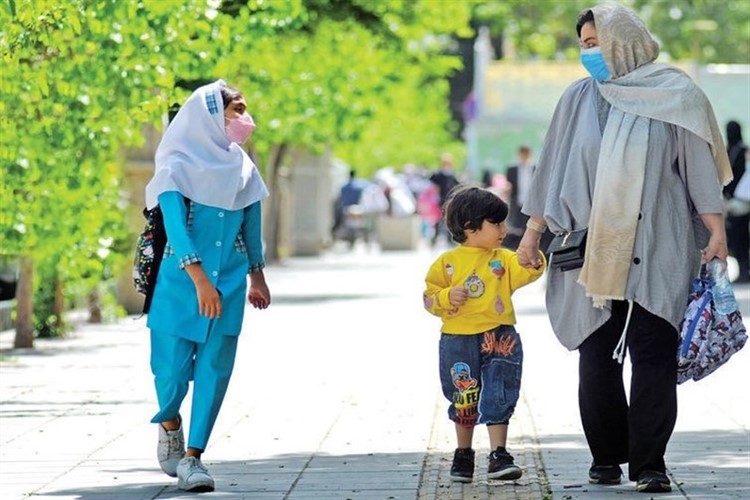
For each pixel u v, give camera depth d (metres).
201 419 20.89
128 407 29.42
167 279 20.92
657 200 20.16
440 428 26.72
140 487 21.22
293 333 45.69
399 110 123.06
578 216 20.38
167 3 32.94
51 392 31.81
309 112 66.44
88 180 38.25
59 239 39.06
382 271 85.50
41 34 29.16
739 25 147.38
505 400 21.05
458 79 176.62
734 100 85.44
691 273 20.39
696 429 26.19
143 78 34.28
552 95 103.25
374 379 33.84
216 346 20.92
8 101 32.62
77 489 21.11
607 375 20.75
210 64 35.34
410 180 133.50
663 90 20.08
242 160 21.22
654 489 20.12
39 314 44.25
